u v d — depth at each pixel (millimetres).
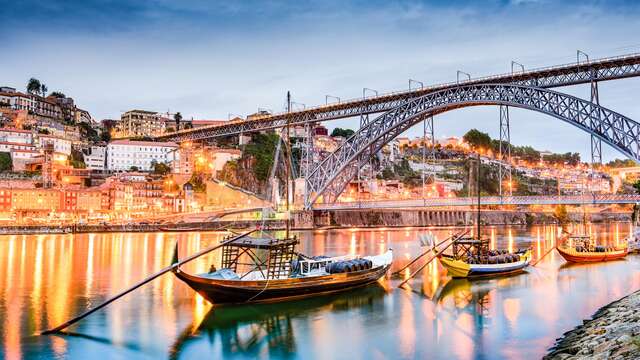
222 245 40906
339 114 157875
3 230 132750
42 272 61531
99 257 78625
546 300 45500
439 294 47906
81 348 32094
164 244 104875
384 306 42969
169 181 198250
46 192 159625
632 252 88000
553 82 114625
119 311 40750
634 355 23391
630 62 102125
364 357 30906
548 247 100625
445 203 149375
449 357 30578
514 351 31359
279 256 47875
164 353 31641
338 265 47500
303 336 34875
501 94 118062
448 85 133000
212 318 38844
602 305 43438
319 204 171625
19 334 34719
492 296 47156
